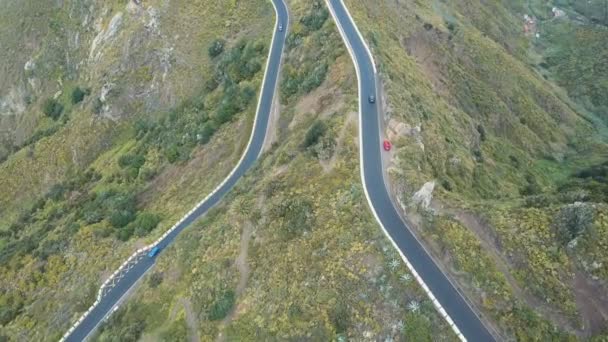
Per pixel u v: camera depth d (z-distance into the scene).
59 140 125.44
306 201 66.25
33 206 113.88
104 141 120.12
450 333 52.34
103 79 124.06
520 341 50.88
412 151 70.56
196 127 101.38
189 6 121.94
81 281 81.94
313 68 93.19
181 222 84.00
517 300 52.91
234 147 93.31
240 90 101.00
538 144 109.69
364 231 60.66
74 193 110.69
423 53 109.38
